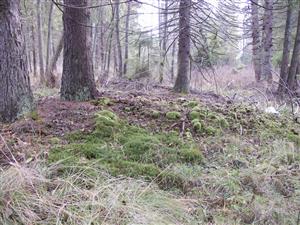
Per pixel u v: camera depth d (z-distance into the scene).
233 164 4.41
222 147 4.80
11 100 4.93
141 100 6.18
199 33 7.86
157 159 4.29
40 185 3.30
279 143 5.04
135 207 3.16
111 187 3.42
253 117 6.04
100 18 13.64
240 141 5.06
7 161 3.82
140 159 4.27
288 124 6.14
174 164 4.20
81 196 3.24
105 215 3.04
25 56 5.12
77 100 5.91
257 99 8.22
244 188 3.91
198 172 4.07
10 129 4.65
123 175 3.79
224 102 7.11
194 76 10.88
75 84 5.93
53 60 11.69
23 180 3.21
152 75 12.90
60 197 3.20
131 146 4.44
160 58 11.88
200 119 5.50
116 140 4.59
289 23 11.76
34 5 16.45
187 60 8.23
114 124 4.93
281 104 8.06
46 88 9.89
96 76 12.73
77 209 3.07
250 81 14.49
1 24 4.83
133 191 3.45
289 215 3.43
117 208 3.12
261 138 5.30
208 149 4.74
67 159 3.90
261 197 3.70
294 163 4.55
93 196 3.17
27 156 3.94
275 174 4.20
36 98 6.59
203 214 3.36
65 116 5.14
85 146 4.28
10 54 4.90
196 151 4.46
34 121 4.87
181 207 3.38
